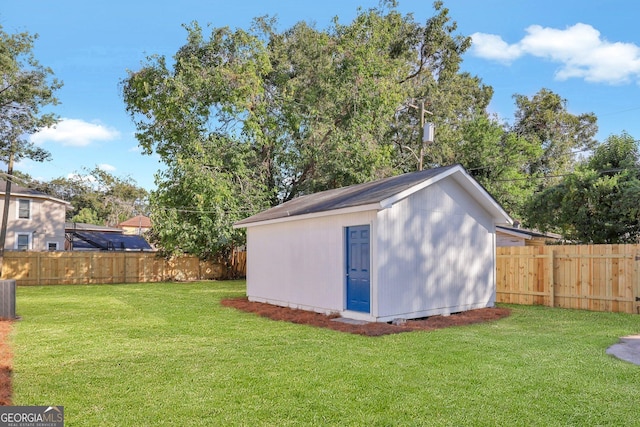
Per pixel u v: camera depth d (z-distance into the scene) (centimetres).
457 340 689
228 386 458
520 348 628
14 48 2041
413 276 923
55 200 2859
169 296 1430
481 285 1081
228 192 2050
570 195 1619
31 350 632
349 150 2191
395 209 896
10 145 2145
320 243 1012
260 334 757
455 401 411
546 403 404
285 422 365
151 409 394
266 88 2366
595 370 511
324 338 716
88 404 407
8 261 1944
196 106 2067
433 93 2836
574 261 1095
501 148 2708
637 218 1453
